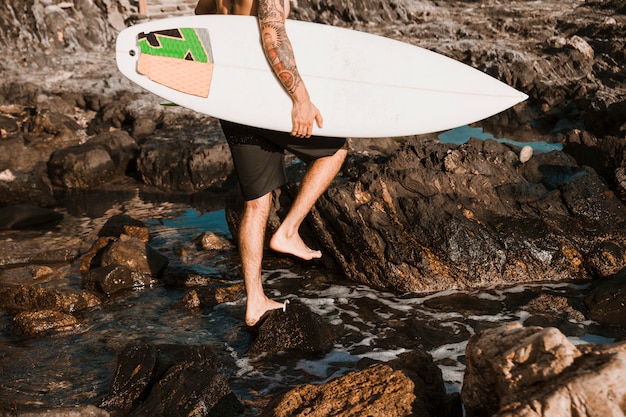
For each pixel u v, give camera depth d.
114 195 8.72
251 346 4.84
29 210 7.59
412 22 17.11
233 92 4.18
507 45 13.67
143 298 5.73
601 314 5.06
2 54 14.31
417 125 4.42
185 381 4.11
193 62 4.19
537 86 11.50
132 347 4.46
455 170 6.18
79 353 4.86
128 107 11.09
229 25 4.22
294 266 6.28
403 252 5.75
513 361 3.03
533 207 5.97
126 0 16.44
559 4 17.69
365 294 5.70
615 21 14.42
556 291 5.52
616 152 6.57
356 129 4.28
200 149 8.89
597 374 2.78
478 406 3.28
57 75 13.15
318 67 4.32
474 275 5.70
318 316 5.00
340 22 17.23
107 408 4.16
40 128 10.74
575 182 6.05
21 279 6.09
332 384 3.65
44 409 3.80
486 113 4.55
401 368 3.74
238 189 6.63
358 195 5.93
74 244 6.96
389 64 4.45
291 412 3.55
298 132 4.14
